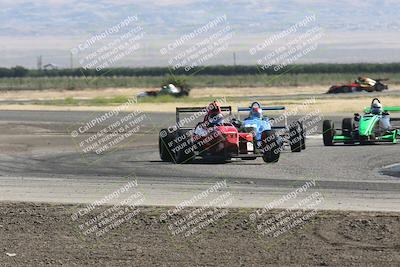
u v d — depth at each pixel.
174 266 29.22
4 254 31.38
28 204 42.44
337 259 29.84
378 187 47.12
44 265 29.59
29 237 34.56
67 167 60.56
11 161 65.62
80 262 29.97
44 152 74.12
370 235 33.75
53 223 37.53
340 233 34.31
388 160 60.84
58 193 46.66
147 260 30.19
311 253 30.91
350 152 67.50
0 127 105.31
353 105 138.00
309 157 64.06
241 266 29.08
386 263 29.12
